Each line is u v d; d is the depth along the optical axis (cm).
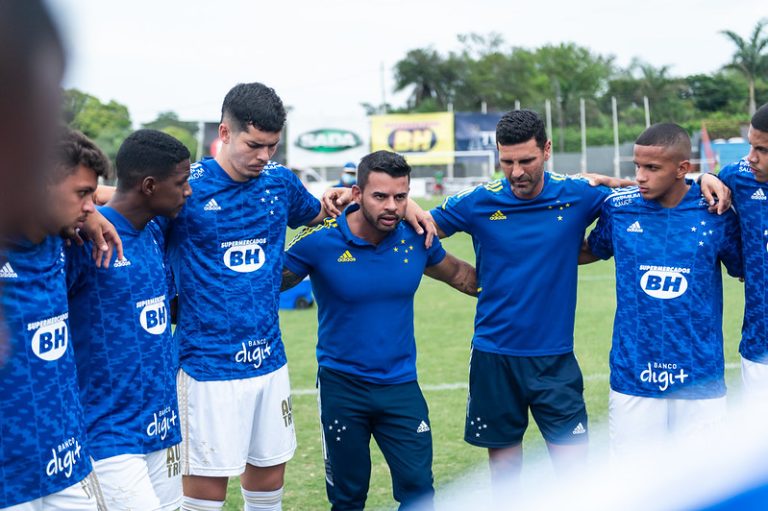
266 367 412
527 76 7094
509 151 416
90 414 335
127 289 342
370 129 4697
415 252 425
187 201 393
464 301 1296
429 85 7312
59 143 46
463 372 819
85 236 325
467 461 554
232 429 402
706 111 5678
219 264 401
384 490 522
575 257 445
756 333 425
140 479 336
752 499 53
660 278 411
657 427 415
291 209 436
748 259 422
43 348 275
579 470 73
